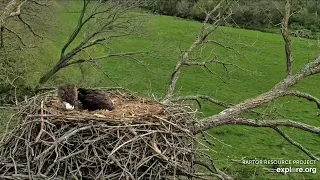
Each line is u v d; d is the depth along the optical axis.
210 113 21.25
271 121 9.27
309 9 16.16
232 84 24.84
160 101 7.34
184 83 24.88
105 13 15.41
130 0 15.26
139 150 5.70
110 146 5.61
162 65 22.75
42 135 5.68
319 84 25.38
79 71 18.02
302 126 9.32
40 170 5.55
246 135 20.06
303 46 24.75
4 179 5.64
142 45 22.98
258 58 27.09
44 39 18.12
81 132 5.66
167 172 5.98
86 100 6.24
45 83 16.38
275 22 16.62
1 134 6.86
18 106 6.60
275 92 9.48
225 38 18.72
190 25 23.28
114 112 6.12
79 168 5.47
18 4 11.25
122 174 5.46
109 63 22.03
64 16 20.44
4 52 14.30
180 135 6.09
